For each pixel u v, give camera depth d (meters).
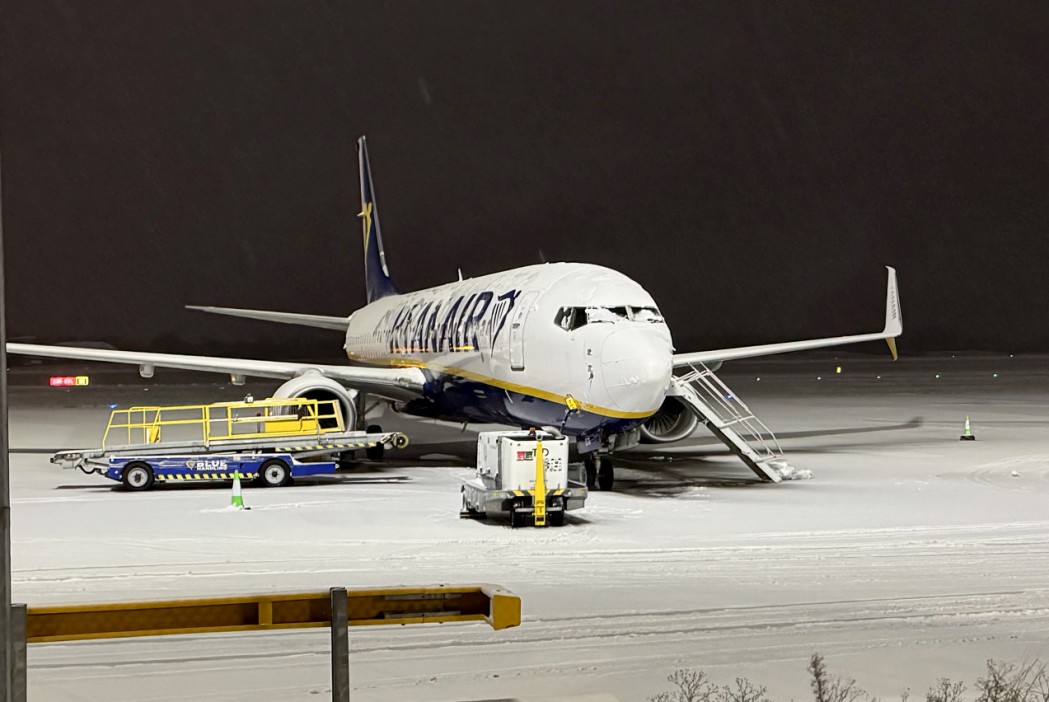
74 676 27.75
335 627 18.88
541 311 65.94
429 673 27.83
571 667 28.31
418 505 60.22
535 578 40.19
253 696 26.05
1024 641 30.91
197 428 122.44
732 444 70.19
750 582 39.44
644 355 58.62
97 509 58.78
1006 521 54.00
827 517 55.28
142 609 18.64
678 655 29.45
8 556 17.02
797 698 25.62
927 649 30.00
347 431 75.69
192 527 52.62
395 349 96.25
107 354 81.75
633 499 61.97
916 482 69.38
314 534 50.50
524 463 52.19
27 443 104.06
